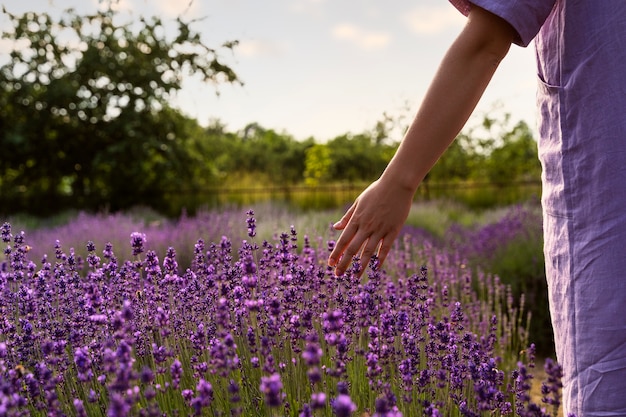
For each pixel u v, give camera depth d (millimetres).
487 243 7363
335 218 10242
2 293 3053
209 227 8719
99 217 12227
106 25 15969
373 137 22406
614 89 1750
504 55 1789
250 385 2490
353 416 2441
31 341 2664
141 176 16062
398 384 2629
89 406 2365
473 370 2260
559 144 1897
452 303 4332
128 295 3113
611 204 1770
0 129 16094
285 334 2639
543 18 1734
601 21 1762
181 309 2979
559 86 1872
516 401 2709
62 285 3078
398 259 5773
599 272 1798
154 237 7961
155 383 2445
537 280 6004
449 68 1783
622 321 1763
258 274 2971
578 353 1862
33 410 2354
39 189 16406
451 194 17031
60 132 16156
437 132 1807
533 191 16984
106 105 16188
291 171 26906
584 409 1851
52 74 16312
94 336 2729
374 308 2742
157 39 15789
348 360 2574
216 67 13312
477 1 1723
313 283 3172
